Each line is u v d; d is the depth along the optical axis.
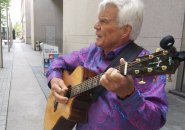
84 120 1.80
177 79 6.59
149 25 6.32
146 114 1.29
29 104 6.22
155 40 6.39
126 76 1.22
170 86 6.63
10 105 6.11
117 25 1.58
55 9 21.81
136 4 1.55
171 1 6.38
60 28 21.98
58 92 2.05
